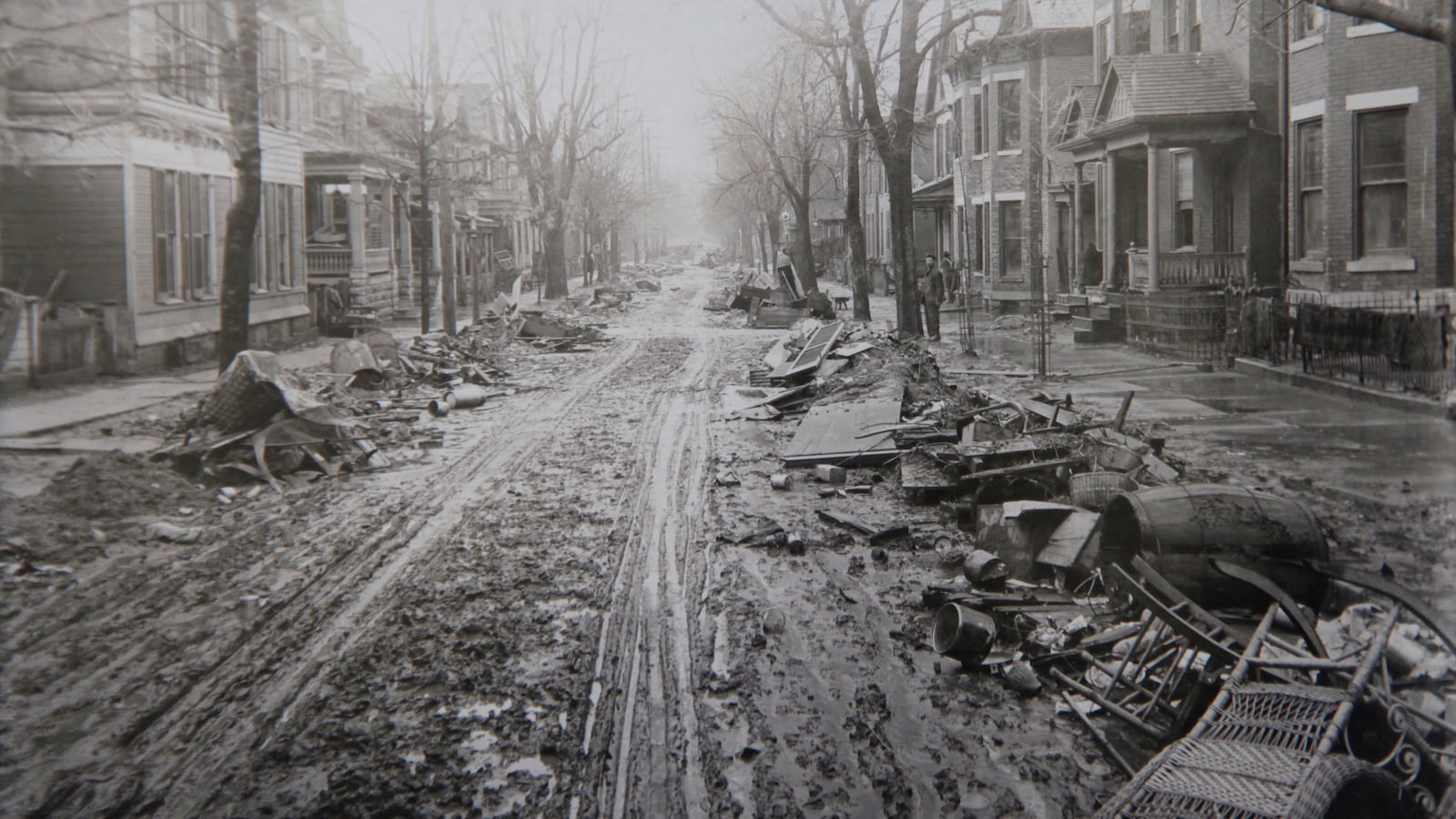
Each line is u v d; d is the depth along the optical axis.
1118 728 5.70
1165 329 23.94
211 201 25.56
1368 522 9.20
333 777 5.37
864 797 5.11
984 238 41.59
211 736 5.87
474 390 19.77
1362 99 19.77
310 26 26.95
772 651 7.06
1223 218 25.11
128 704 6.29
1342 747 4.34
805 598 8.16
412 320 40.22
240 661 6.98
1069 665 6.52
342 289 34.81
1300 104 21.84
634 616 7.79
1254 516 6.48
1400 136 19.66
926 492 11.17
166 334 23.53
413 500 11.87
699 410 18.66
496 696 6.35
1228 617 6.11
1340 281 20.33
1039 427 11.96
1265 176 23.75
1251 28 21.64
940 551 9.32
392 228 41.34
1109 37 30.89
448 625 7.61
